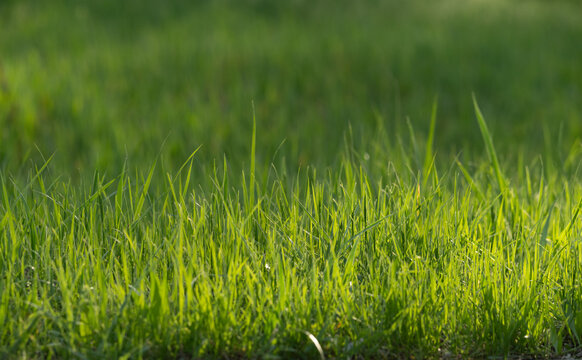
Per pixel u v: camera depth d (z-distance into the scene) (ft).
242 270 8.66
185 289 8.52
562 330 8.79
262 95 29.17
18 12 43.91
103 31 40.57
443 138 24.93
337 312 8.10
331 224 10.19
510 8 54.54
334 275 8.38
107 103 25.79
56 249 8.86
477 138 24.79
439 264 9.22
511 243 10.02
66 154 20.59
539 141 24.67
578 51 40.04
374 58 34.81
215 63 32.89
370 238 9.52
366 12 48.96
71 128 22.58
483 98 30.78
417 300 8.33
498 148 22.82
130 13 45.65
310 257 9.46
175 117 24.45
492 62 36.42
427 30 42.75
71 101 24.99
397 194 11.04
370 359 8.11
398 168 13.58
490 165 14.37
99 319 7.64
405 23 45.27
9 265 8.34
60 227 9.33
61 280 7.71
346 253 9.36
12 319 7.53
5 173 14.58
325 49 35.94
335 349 7.85
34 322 7.44
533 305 8.71
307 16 47.34
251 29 41.52
